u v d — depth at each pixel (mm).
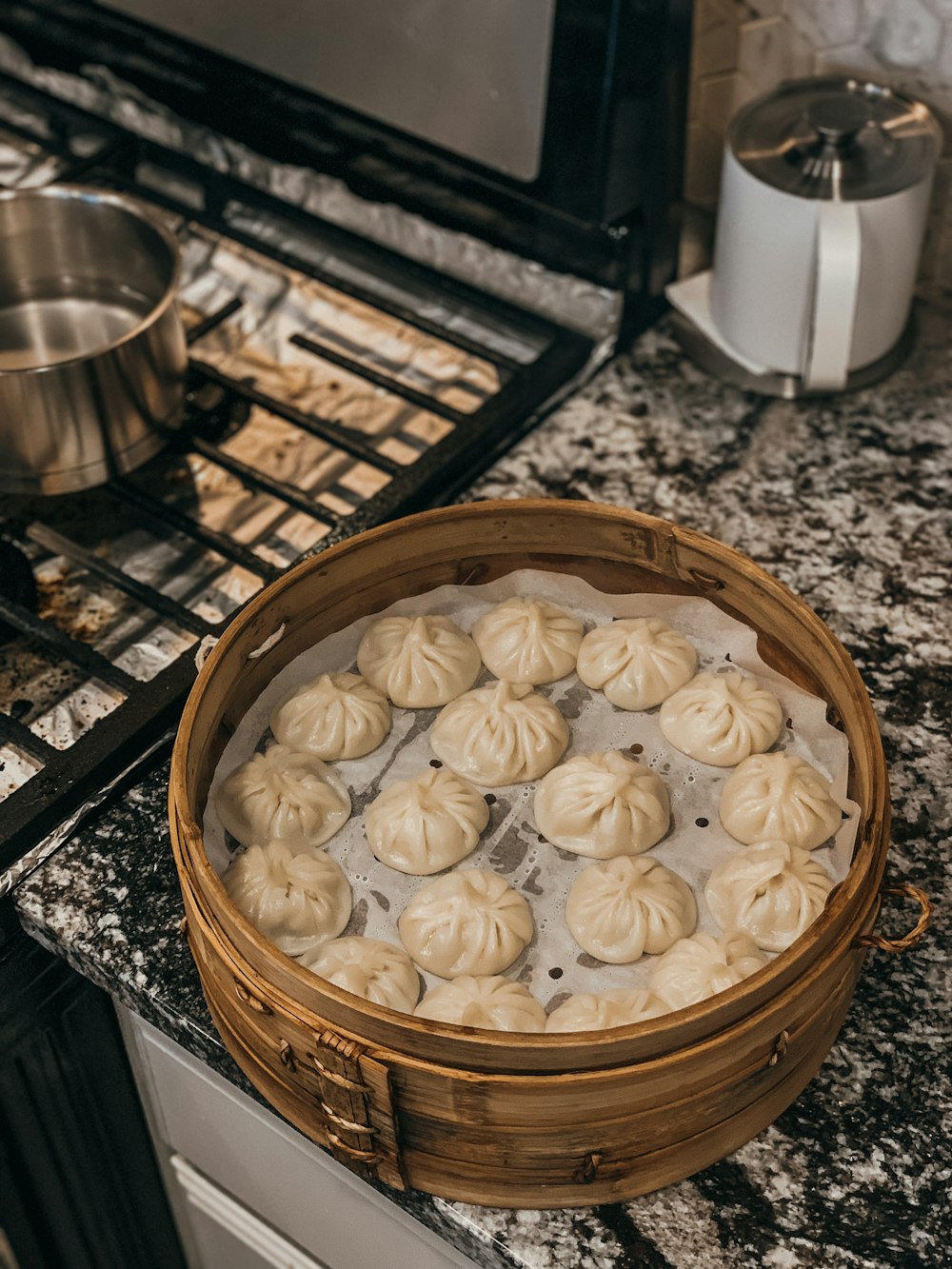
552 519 979
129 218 1248
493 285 1360
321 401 1311
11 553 1152
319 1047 749
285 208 1444
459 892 893
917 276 1303
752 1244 811
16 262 1301
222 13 1361
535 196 1269
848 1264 799
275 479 1212
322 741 982
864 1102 858
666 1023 705
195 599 1158
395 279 1396
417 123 1304
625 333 1303
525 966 898
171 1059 1025
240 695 961
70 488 1165
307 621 984
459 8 1202
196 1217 1241
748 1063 773
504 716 983
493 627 1040
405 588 1036
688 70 1245
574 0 1133
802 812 919
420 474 1158
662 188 1270
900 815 979
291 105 1377
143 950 927
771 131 1162
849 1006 894
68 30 1493
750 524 1149
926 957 914
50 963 1016
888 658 1065
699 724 981
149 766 1016
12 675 1101
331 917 904
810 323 1180
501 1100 735
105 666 1046
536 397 1246
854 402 1237
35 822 964
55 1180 1170
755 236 1147
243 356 1353
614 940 885
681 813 972
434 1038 709
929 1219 813
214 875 769
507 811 983
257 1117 976
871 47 1192
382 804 959
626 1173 803
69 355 1290
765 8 1218
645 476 1187
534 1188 813
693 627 1036
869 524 1149
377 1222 961
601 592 1053
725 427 1224
